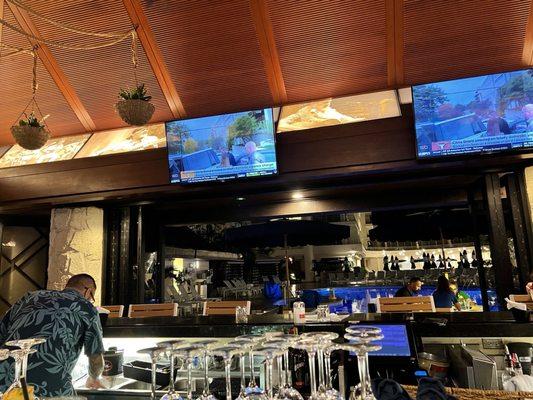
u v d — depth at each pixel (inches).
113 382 87.8
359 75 230.2
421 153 189.9
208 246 456.4
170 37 225.8
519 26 199.5
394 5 201.6
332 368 66.3
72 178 242.5
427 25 205.9
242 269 812.6
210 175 216.2
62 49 236.7
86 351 81.9
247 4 211.3
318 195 268.2
